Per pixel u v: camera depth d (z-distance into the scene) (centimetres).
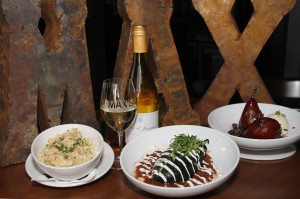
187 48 236
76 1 88
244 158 90
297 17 264
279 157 90
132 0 92
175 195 69
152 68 103
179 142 80
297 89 150
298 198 75
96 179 80
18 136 87
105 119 87
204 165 82
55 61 88
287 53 275
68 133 84
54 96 90
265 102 110
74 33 89
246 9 233
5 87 85
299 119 98
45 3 87
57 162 75
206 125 111
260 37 105
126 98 86
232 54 105
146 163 83
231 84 108
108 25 229
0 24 83
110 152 88
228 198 75
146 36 89
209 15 102
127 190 79
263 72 276
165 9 98
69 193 78
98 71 209
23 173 85
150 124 93
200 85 235
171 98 103
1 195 77
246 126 94
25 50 84
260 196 76
